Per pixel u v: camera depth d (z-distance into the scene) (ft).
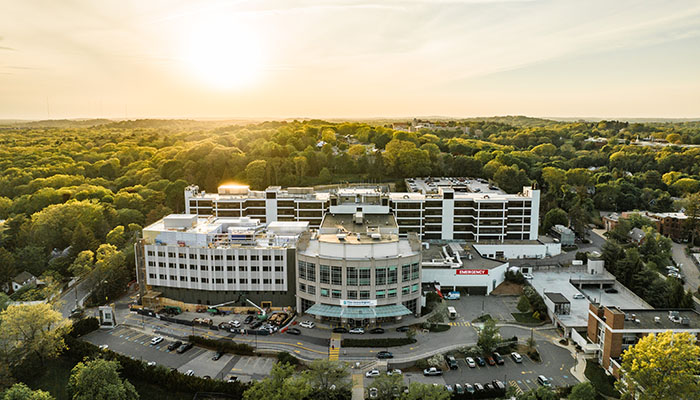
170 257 501.97
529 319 484.33
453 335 447.42
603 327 389.19
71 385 338.34
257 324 459.73
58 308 471.21
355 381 371.56
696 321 386.52
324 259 460.14
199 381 357.61
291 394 314.96
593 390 321.32
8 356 383.65
